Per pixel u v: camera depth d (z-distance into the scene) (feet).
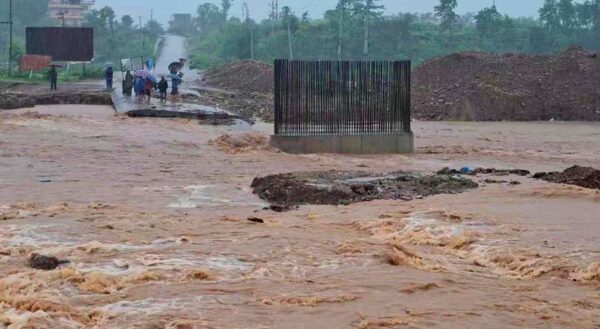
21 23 526.16
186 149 123.24
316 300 40.40
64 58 317.63
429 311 38.83
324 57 357.20
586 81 223.10
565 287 44.09
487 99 217.15
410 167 109.70
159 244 54.80
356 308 39.17
